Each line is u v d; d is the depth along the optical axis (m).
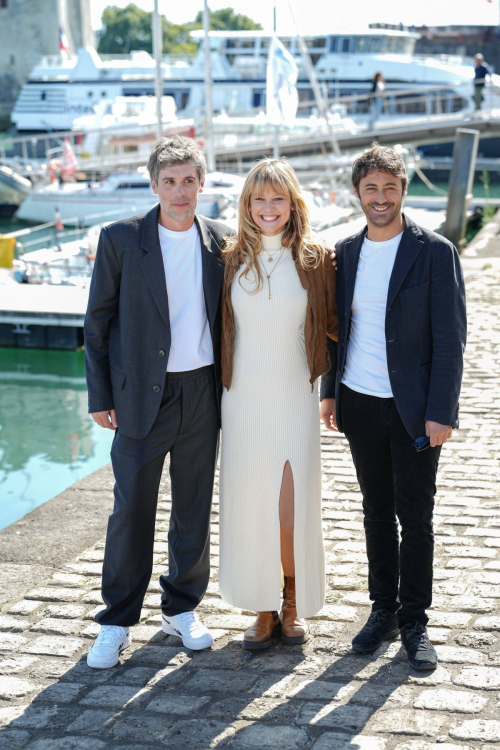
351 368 2.90
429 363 2.82
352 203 18.62
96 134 23.12
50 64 32.66
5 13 47.84
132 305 2.83
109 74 29.31
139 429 2.86
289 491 2.92
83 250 13.88
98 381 2.90
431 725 2.47
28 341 10.61
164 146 2.78
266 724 2.52
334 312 2.99
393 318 2.77
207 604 3.33
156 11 16.58
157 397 2.84
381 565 3.03
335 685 2.71
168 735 2.48
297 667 2.84
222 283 2.87
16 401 8.79
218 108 27.84
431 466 2.84
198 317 2.87
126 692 2.72
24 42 48.03
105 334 2.91
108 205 21.39
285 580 3.08
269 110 14.82
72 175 22.58
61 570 3.63
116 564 2.92
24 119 30.45
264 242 2.83
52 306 10.56
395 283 2.76
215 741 2.45
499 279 10.97
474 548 3.72
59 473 6.86
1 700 2.70
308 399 2.94
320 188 19.02
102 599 3.17
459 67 28.97
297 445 2.91
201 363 2.89
